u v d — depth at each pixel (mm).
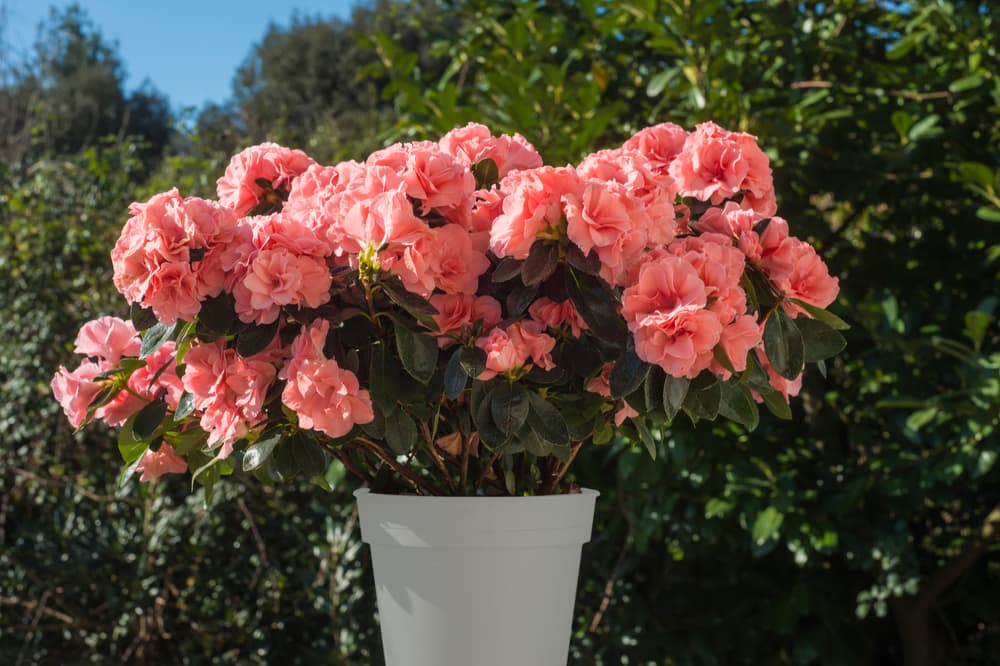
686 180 1229
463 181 1089
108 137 3979
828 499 2385
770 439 2564
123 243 1058
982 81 2264
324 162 4562
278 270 1008
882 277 2645
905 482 2297
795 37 2521
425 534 1137
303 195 1258
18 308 3299
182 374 1146
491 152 1296
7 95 6066
